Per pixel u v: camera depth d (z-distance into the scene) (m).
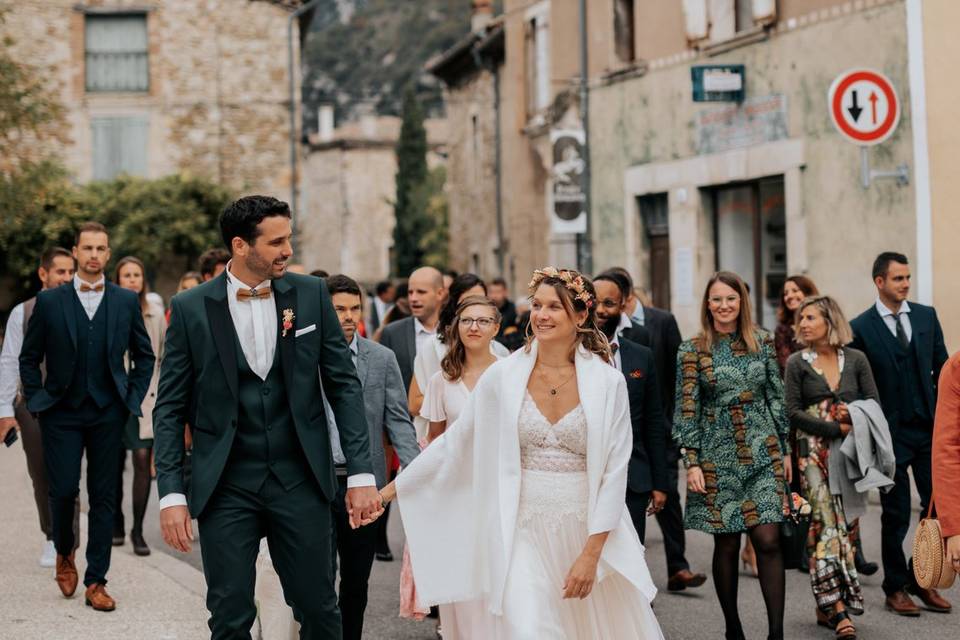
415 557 5.29
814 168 15.18
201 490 4.96
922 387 8.41
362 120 71.81
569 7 23.84
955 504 4.82
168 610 7.65
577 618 5.11
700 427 7.10
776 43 15.80
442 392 6.94
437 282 8.77
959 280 12.96
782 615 6.77
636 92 19.22
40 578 8.55
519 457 5.10
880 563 9.23
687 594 8.41
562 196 19.69
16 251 29.56
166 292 31.86
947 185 13.07
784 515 6.87
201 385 5.02
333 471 5.16
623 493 5.00
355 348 6.72
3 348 8.17
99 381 7.70
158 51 32.84
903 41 13.55
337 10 120.69
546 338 5.12
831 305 7.98
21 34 32.12
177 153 32.94
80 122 32.56
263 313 5.10
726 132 16.98
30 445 8.80
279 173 33.53
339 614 5.21
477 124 34.72
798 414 7.84
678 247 18.25
